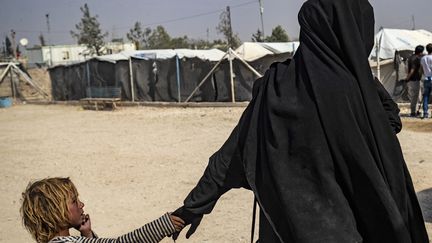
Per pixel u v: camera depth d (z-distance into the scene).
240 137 2.15
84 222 2.29
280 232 1.98
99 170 8.76
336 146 1.89
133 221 5.93
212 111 16.89
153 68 20.83
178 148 10.36
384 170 1.94
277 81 2.03
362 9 2.06
